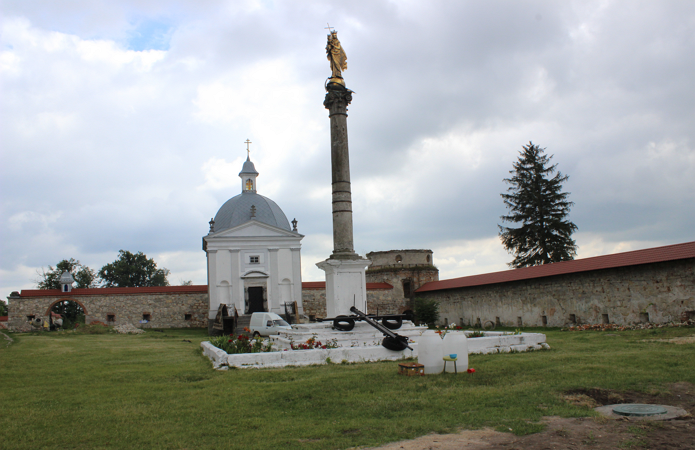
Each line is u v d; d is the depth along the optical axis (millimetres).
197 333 39844
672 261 23344
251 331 32469
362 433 7191
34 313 42062
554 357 13398
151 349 21000
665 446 6379
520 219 49844
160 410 8781
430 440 6793
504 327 34312
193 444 6871
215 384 11141
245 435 7219
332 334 16781
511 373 11359
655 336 19094
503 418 7707
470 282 38438
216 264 42594
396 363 13453
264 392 10000
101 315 43469
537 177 49844
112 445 6898
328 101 19828
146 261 82625
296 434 7242
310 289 47781
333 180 19625
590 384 9789
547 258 47906
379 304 47750
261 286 43188
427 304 42125
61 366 15141
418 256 49594
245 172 50031
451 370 11664
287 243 44219
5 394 10516
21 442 7039
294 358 13703
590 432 6965
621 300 25969
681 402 8555
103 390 10805
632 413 7750
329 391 9914
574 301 29000
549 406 8320
